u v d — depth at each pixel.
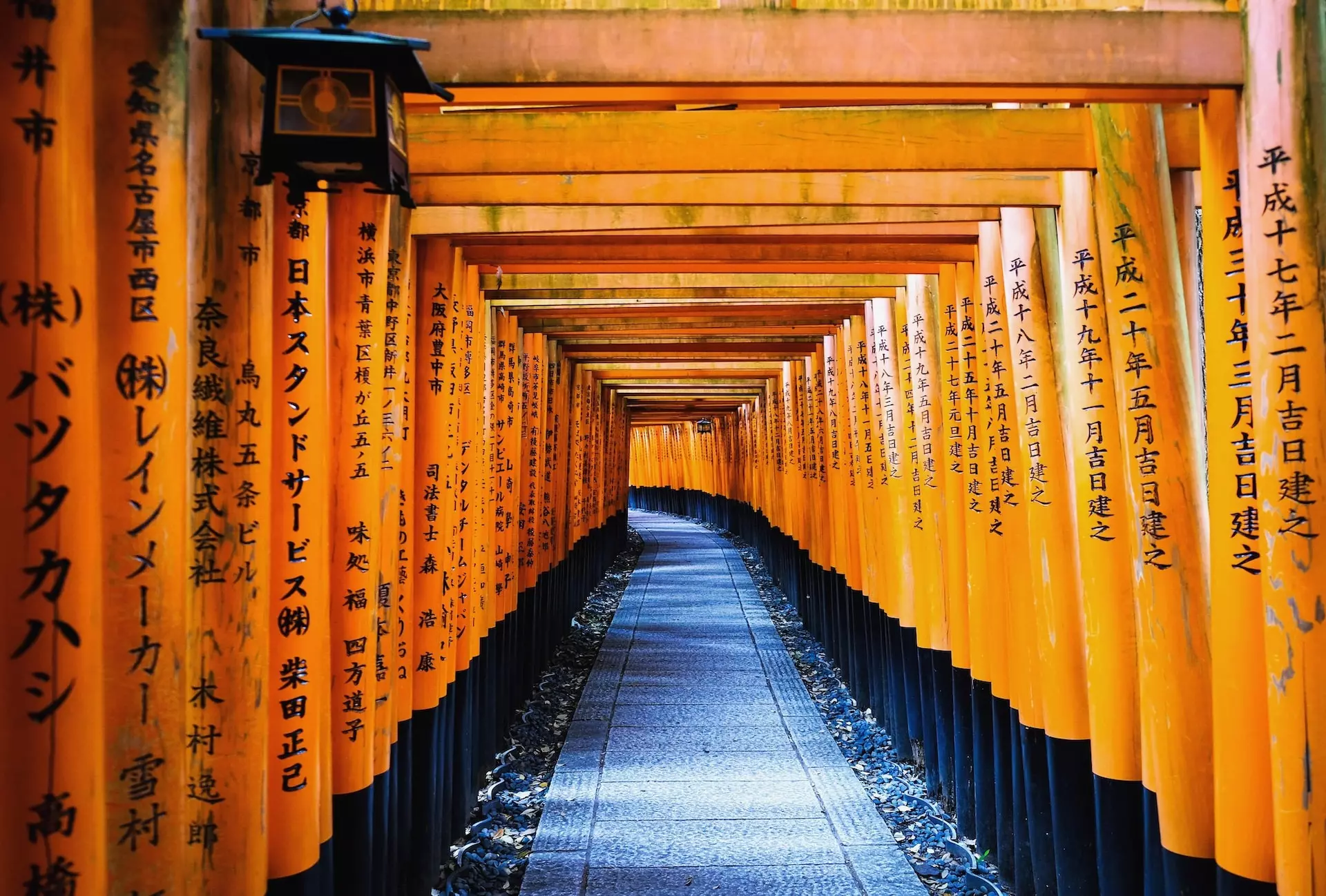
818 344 10.07
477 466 5.72
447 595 4.91
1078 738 4.00
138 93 1.99
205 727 2.41
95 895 1.80
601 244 4.83
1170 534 3.23
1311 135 2.50
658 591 14.62
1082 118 3.36
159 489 2.00
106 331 1.96
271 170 2.03
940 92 2.79
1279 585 2.55
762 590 14.52
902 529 6.60
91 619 1.78
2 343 1.68
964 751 5.41
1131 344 3.29
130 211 1.98
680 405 20.23
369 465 3.41
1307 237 2.50
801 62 2.56
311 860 2.82
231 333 2.41
